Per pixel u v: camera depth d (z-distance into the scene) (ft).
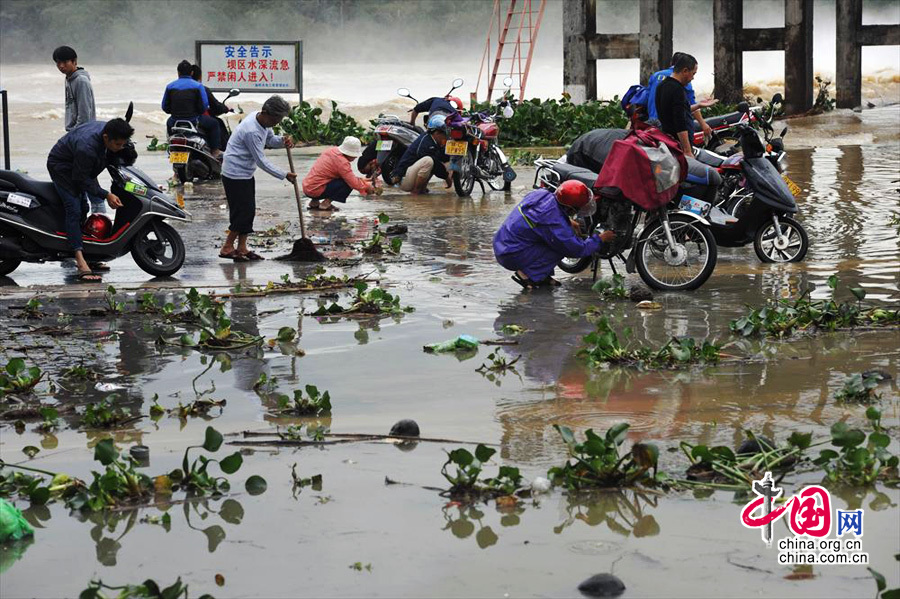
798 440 19.45
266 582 15.40
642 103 46.50
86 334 30.60
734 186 40.63
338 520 17.53
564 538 16.72
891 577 15.25
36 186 38.24
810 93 102.68
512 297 35.06
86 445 21.53
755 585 15.07
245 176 41.50
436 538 16.80
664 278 37.50
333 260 41.91
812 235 44.80
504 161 61.72
